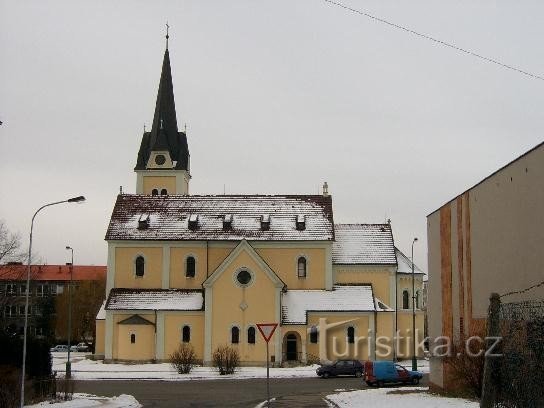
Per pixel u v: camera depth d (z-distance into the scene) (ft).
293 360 211.00
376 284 235.40
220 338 209.67
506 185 92.43
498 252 95.20
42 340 125.29
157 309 216.33
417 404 98.27
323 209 237.25
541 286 80.74
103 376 176.86
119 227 232.94
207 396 128.06
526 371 74.08
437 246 128.06
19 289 399.85
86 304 376.68
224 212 237.45
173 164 298.56
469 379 103.96
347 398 115.34
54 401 112.78
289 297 219.61
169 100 306.35
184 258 229.66
